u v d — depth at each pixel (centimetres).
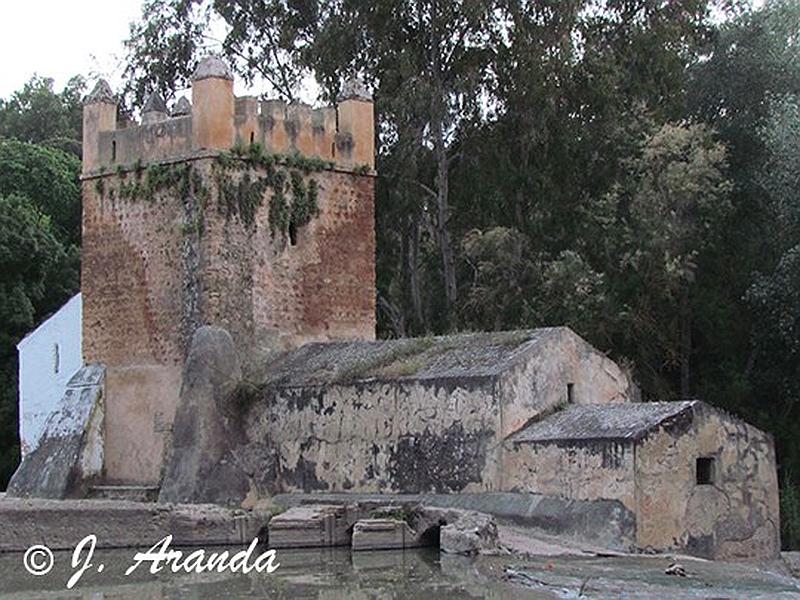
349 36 4872
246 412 3612
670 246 4459
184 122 3822
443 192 4941
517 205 5012
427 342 3528
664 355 4666
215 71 3784
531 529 2995
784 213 4453
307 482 3478
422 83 4741
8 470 5572
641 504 2858
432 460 3231
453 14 4822
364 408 3375
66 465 3822
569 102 4912
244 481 3500
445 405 3219
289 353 3819
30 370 5025
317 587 2470
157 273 3850
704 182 4466
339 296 3981
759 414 4500
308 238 3925
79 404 3922
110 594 2431
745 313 4656
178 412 3572
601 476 2906
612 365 3438
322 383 3469
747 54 4950
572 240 4944
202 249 3741
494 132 4962
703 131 4578
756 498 3077
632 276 4597
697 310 4656
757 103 4912
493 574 2562
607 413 3080
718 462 3011
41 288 5869
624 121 4866
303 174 3925
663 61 4966
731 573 2522
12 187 6512
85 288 4019
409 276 5212
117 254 3950
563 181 4962
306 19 5194
